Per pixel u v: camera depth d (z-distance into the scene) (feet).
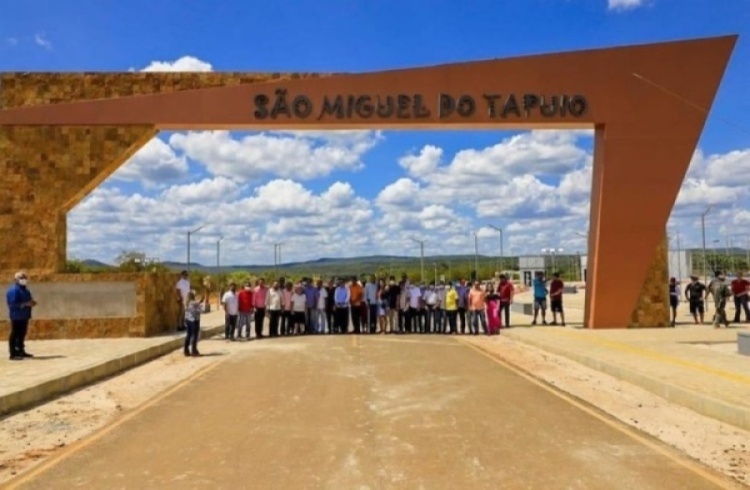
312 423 32.55
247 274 238.68
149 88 76.79
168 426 32.63
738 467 25.14
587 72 77.46
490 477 23.75
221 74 77.36
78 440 30.27
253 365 53.78
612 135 77.41
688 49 77.46
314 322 83.87
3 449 29.09
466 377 46.73
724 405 33.04
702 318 86.38
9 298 54.39
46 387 41.70
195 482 23.52
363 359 56.18
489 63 77.30
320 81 76.89
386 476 23.93
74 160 75.41
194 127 77.36
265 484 23.16
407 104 76.89
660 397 39.32
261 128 78.38
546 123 77.46
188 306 62.28
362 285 84.12
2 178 75.15
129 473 24.82
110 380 48.91
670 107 77.46
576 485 22.84
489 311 79.20
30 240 74.84
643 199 77.51
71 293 73.00
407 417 33.73
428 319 83.51
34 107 75.41
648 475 24.04
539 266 248.73
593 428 31.40
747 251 192.44
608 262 77.92
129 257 176.55
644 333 72.23
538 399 38.65
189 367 54.34
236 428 31.73
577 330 76.84
